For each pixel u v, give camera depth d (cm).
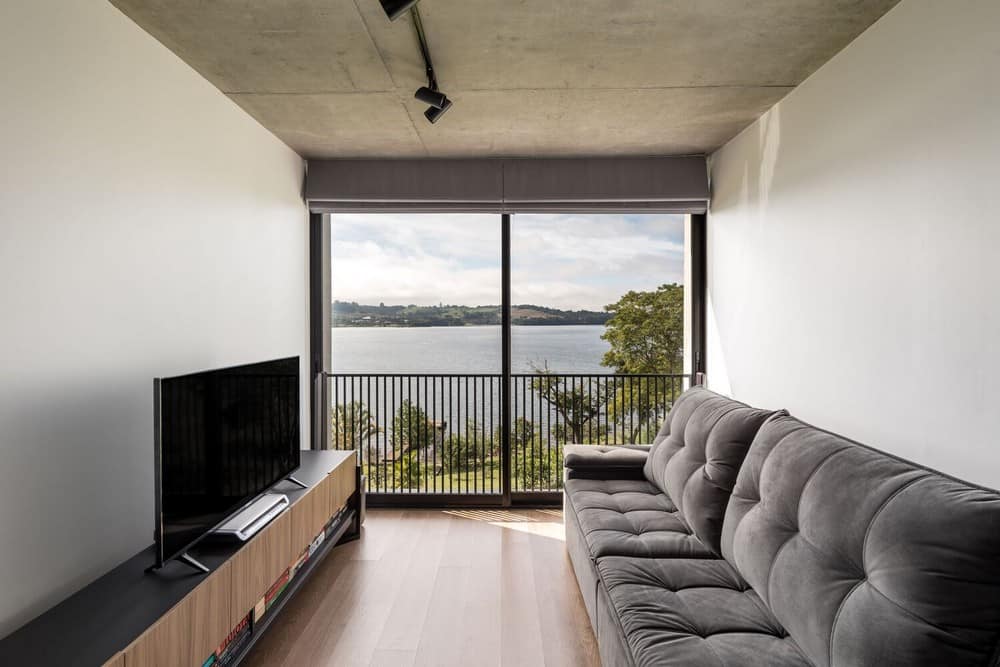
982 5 166
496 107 305
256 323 323
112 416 203
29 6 167
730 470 231
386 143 363
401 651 226
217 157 279
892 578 129
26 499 168
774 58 248
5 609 161
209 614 181
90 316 193
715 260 384
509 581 288
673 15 214
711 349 392
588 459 323
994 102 162
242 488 232
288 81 271
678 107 305
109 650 143
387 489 448
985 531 118
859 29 223
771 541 175
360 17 214
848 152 234
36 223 171
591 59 250
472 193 393
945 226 181
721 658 151
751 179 327
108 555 201
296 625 246
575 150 380
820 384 254
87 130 191
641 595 186
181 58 247
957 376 177
